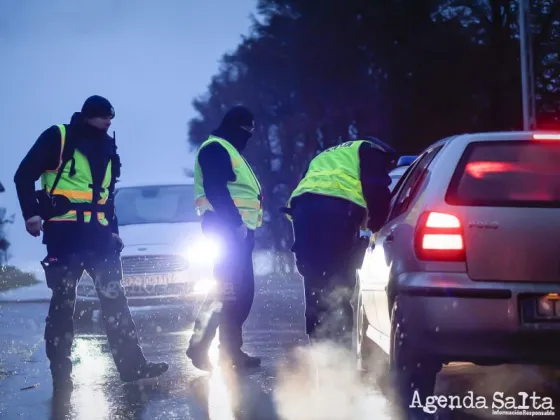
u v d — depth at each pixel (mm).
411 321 6453
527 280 6391
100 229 9109
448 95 54438
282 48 62562
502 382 8281
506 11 52938
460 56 53656
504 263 6414
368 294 8578
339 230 8391
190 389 8734
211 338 9648
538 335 6273
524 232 6438
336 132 63438
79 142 9047
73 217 8977
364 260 9062
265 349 11664
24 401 8227
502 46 53031
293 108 70312
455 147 6922
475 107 54812
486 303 6316
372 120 57406
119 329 9227
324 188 8445
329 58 58688
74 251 8984
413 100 55375
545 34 51219
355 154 8500
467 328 6320
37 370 10242
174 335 13828
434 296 6387
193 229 16094
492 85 53625
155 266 15461
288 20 62406
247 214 10086
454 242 6488
